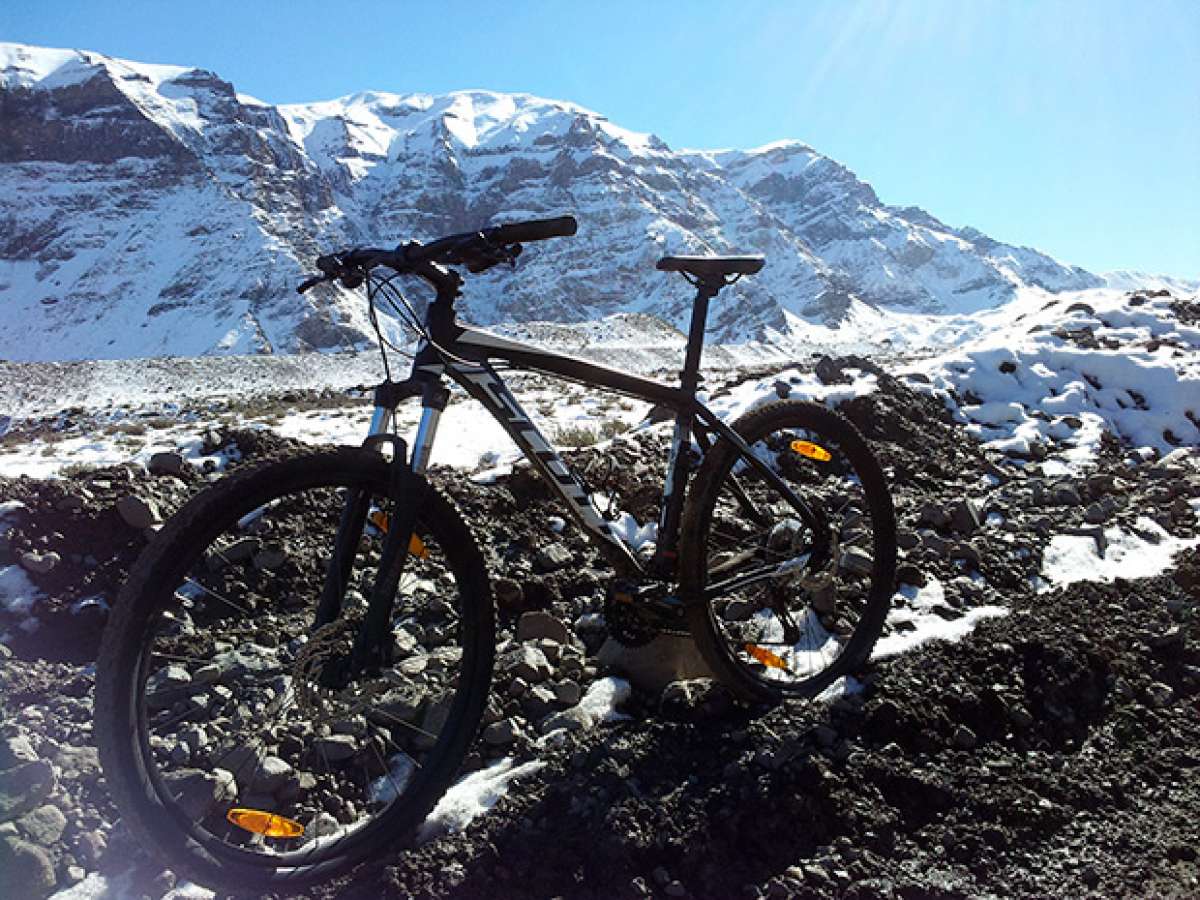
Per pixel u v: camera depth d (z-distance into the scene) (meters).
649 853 2.84
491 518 5.10
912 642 4.09
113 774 2.26
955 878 2.88
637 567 3.38
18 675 3.55
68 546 4.35
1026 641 4.07
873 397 7.46
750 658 3.85
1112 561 5.27
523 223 2.74
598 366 3.23
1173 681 4.11
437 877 2.68
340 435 11.05
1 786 2.64
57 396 46.19
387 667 3.47
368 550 4.18
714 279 3.47
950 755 3.43
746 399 7.36
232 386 51.41
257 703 3.37
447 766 2.87
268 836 2.74
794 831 3.00
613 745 3.25
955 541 5.13
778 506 4.91
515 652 3.79
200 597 4.21
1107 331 10.23
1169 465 6.93
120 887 2.55
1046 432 7.74
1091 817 3.22
